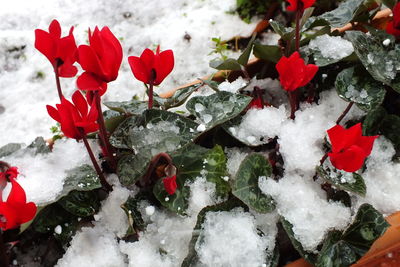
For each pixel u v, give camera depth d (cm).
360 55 50
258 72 58
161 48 68
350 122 52
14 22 71
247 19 69
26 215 44
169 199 48
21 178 49
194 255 46
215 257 46
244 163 47
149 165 47
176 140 48
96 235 49
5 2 72
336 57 52
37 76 67
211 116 50
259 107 52
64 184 48
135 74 47
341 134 44
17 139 64
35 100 66
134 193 50
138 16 71
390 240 47
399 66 51
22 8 72
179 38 69
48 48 46
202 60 67
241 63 54
